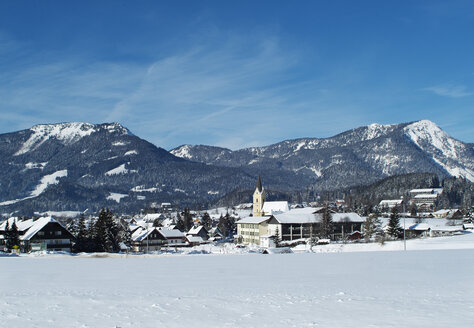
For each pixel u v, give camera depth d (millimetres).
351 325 17078
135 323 18578
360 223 155250
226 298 24312
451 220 179625
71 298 25219
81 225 112812
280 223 153500
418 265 43906
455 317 17984
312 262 51188
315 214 160375
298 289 27734
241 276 36969
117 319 19422
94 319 19531
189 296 25406
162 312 20703
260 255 70500
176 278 36062
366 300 22578
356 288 27625
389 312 19328
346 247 101188
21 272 43000
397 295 24188
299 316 19031
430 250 69938
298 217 157625
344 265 45938
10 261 59938
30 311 21500
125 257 80250
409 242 97562
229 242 185000
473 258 52062
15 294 27203
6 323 19031
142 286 30781
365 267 43156
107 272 42344
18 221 131125
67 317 20047
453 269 39594
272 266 46781
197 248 138500
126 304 23000
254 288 28672
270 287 29078
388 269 40500
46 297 25719
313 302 22344
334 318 18422
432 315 18453
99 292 27750
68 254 86250
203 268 45562
